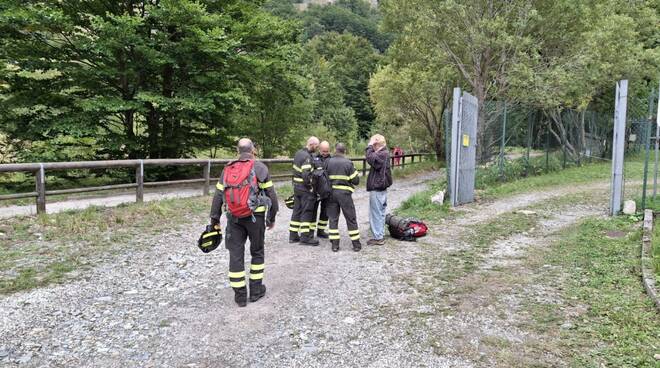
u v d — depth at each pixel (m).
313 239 7.35
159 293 5.01
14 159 15.91
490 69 17.20
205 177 12.23
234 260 4.64
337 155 6.90
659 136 9.25
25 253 6.22
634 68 20.59
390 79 25.50
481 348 3.71
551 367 3.37
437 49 17.47
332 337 3.93
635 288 4.88
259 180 4.77
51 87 16.22
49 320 4.21
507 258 6.46
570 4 14.91
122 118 17.45
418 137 32.12
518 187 14.09
